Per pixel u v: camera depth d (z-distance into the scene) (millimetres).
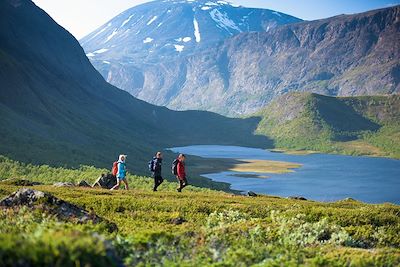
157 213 31141
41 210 21234
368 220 30031
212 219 26922
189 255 13930
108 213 31219
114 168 47938
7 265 8414
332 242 19906
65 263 8805
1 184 52906
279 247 16562
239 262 13023
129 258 11766
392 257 16203
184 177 48375
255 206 36531
